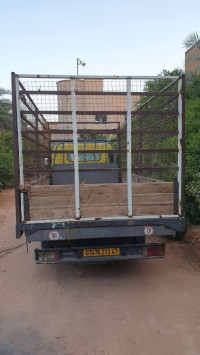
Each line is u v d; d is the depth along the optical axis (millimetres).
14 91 3781
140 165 5754
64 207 3961
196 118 8000
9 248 6289
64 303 3770
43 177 5977
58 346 2895
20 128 3846
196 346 2850
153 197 4070
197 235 6488
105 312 3516
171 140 5426
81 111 3922
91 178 5840
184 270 4770
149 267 4953
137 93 3941
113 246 4270
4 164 17344
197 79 10820
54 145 6535
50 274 4781
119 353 2773
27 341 2980
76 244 4355
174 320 3305
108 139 6469
